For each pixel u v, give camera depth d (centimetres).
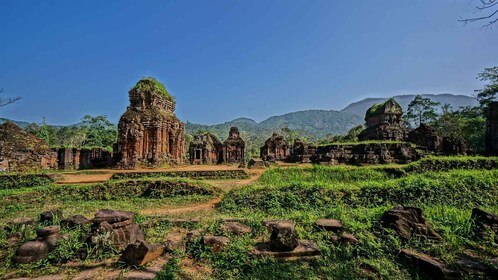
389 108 3866
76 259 609
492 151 2781
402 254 601
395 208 767
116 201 1377
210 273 559
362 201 1142
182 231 811
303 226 772
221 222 824
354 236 692
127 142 2802
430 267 538
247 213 1070
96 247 620
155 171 2136
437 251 605
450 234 674
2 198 1293
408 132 3622
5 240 721
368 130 3950
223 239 665
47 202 1350
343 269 557
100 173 2355
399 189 1169
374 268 563
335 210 908
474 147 3566
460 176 1262
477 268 538
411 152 2417
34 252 597
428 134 2875
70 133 6028
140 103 3003
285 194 1196
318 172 1777
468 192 1145
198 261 611
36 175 1886
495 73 3641
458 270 534
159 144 2917
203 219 919
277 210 1098
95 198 1431
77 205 1282
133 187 1498
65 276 538
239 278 533
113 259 607
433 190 1149
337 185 1260
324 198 1162
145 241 652
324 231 730
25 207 1248
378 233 695
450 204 1085
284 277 525
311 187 1219
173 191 1470
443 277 509
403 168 1698
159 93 3144
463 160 1745
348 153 2512
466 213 815
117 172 2222
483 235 665
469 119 3900
